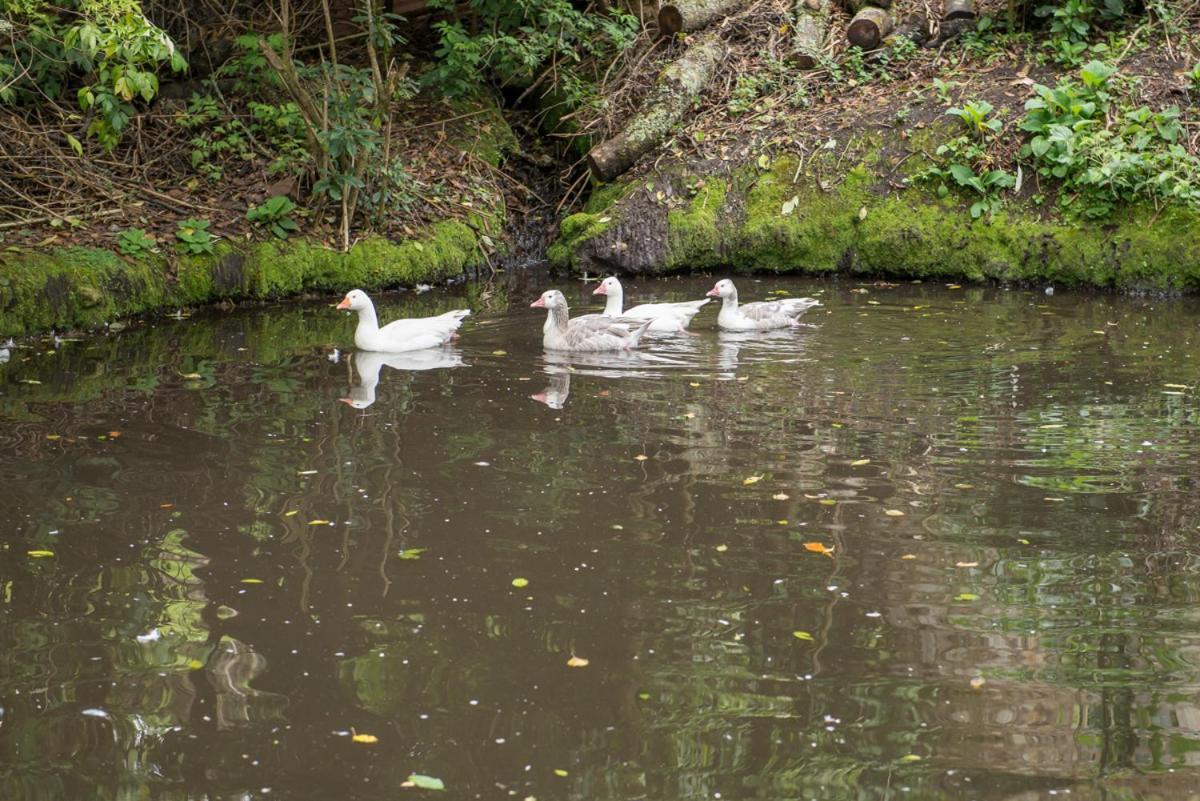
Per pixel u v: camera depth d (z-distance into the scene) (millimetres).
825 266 15539
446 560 6867
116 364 11156
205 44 16406
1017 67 16234
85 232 13531
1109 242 14203
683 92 16734
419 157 16688
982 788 4832
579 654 5871
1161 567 6723
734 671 5711
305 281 14375
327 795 4844
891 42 17016
